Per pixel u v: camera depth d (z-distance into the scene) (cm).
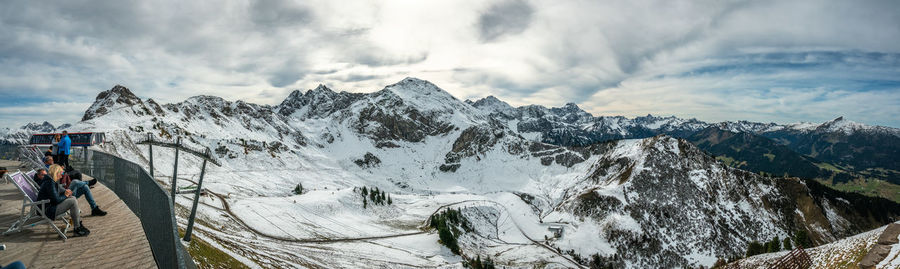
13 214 1512
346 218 16288
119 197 2008
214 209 11544
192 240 2909
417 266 9275
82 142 3700
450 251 12500
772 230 16225
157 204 1100
